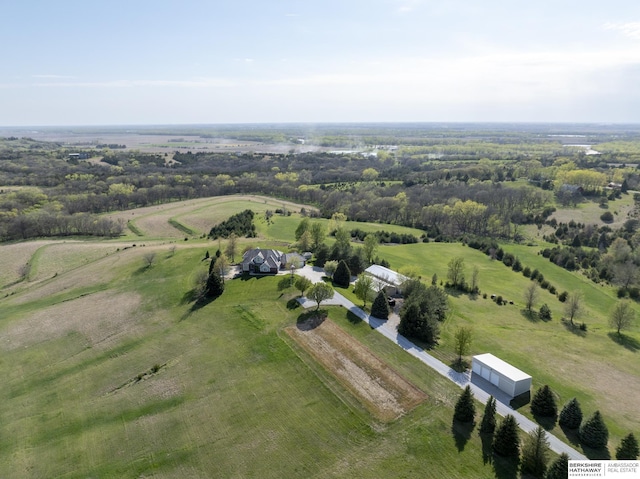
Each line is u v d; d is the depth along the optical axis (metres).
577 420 42.41
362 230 131.62
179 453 42.75
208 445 43.38
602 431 39.94
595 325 71.94
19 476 42.12
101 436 46.56
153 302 76.81
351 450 40.84
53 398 54.25
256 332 62.84
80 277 92.25
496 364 50.81
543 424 43.22
